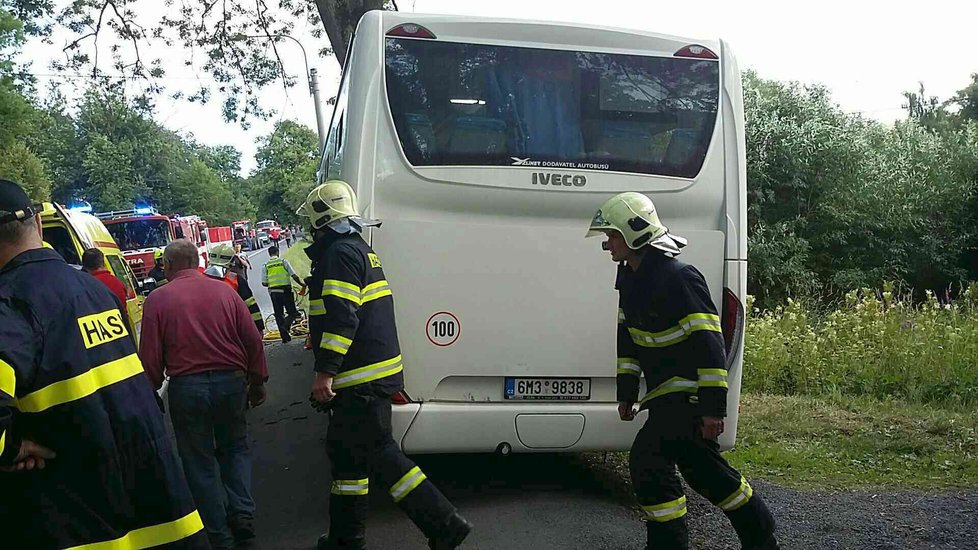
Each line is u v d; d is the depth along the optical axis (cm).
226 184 9981
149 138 7238
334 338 415
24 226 252
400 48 510
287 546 484
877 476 596
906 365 882
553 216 518
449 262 506
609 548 463
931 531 478
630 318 416
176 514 260
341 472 435
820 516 506
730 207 534
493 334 511
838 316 1009
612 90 526
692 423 400
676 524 402
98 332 249
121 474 248
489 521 507
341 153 554
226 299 487
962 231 2031
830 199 1888
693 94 536
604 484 588
